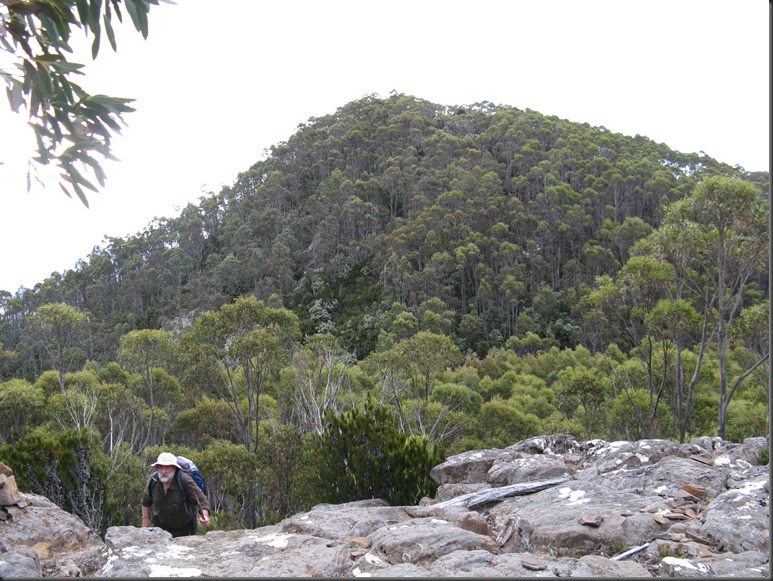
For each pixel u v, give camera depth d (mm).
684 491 4777
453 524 4664
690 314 17703
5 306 81438
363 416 7324
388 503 6824
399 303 68000
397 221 87938
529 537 4188
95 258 100188
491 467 6773
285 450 16312
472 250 74625
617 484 5316
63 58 2275
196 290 86500
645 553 3641
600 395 25406
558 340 66375
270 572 3502
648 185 91188
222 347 25094
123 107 2340
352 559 3799
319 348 28375
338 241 91188
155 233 111875
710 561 3318
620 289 19516
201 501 5113
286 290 85562
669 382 23562
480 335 68438
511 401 36844
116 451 22344
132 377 34594
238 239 96750
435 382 34438
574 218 84000
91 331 69188
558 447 7125
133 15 2447
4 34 2344
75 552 4449
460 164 100938
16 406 26047
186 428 30031
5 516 4641
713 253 17688
